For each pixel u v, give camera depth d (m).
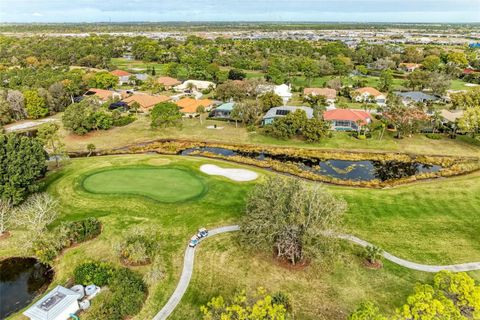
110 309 30.36
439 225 44.84
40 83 109.12
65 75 120.62
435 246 40.69
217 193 52.41
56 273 36.97
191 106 98.94
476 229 43.91
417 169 65.44
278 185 37.25
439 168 66.00
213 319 25.97
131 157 67.69
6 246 40.94
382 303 32.22
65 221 44.81
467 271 36.53
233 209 48.16
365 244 40.91
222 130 85.50
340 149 74.25
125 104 103.88
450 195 52.59
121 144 77.81
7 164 46.66
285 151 73.75
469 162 67.25
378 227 44.38
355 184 59.19
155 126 83.75
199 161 65.75
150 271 35.06
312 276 35.53
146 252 37.81
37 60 165.38
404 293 33.47
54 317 28.78
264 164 67.06
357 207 49.12
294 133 78.25
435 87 116.25
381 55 192.75
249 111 85.81
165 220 45.34
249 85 111.00
